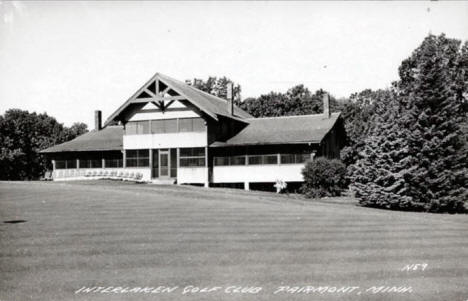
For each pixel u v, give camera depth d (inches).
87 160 1657.2
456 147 1090.1
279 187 1402.6
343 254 487.8
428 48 1139.9
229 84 1635.1
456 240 557.3
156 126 1510.8
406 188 1045.8
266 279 413.1
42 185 1115.3
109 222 616.4
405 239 559.5
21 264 442.0
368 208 1037.8
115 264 446.6
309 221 661.9
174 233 560.4
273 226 616.1
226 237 546.6
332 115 1635.1
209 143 1466.5
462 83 1780.3
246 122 1694.1
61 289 387.2
